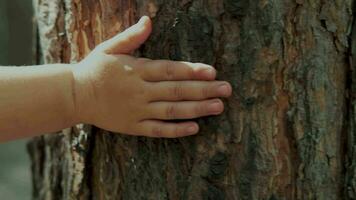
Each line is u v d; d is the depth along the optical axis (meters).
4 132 0.61
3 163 2.05
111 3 0.61
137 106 0.59
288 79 0.59
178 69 0.58
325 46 0.60
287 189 0.61
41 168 0.86
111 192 0.65
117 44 0.59
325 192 0.62
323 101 0.60
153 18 0.60
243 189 0.61
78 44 0.63
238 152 0.61
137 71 0.59
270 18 0.58
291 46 0.59
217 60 0.59
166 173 0.62
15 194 1.91
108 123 0.60
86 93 0.60
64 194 0.72
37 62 0.79
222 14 0.59
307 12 0.59
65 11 0.64
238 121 0.60
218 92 0.58
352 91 0.61
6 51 2.58
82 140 0.66
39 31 0.72
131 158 0.63
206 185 0.61
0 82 0.60
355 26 0.60
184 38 0.59
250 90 0.59
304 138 0.61
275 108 0.60
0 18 2.57
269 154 0.60
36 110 0.60
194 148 0.61
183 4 0.59
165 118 0.59
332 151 0.61
